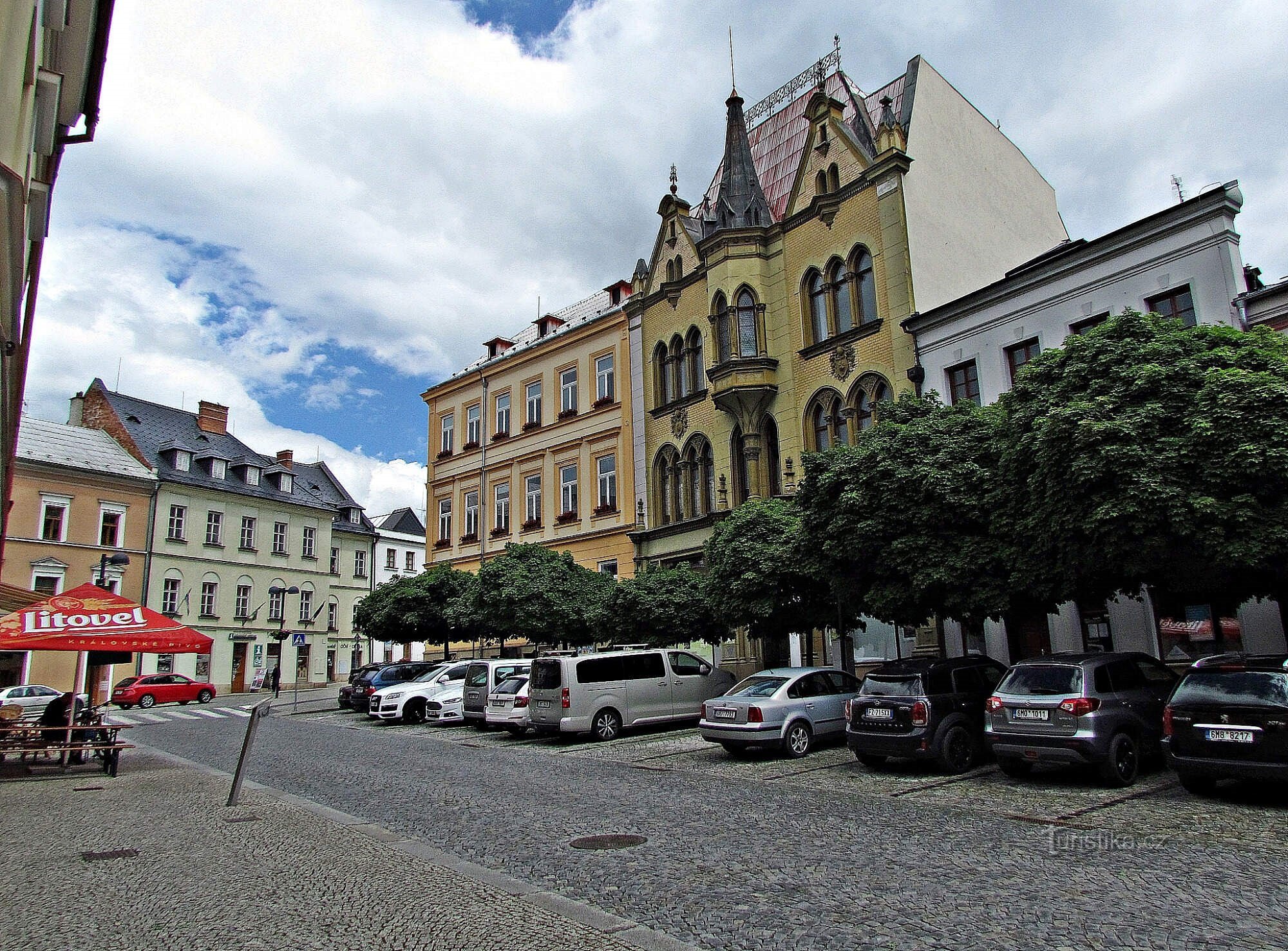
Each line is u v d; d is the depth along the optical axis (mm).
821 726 16297
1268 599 15102
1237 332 12656
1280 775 9547
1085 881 7137
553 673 19719
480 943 5922
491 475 39094
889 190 24672
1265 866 7441
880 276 24547
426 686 27062
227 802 11711
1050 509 12625
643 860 8281
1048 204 32094
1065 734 11445
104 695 44500
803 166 27516
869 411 24562
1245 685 10109
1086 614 18828
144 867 8227
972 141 28219
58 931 6262
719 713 16125
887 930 6082
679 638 23000
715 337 28484
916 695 13375
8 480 17125
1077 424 12016
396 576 64750
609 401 33594
